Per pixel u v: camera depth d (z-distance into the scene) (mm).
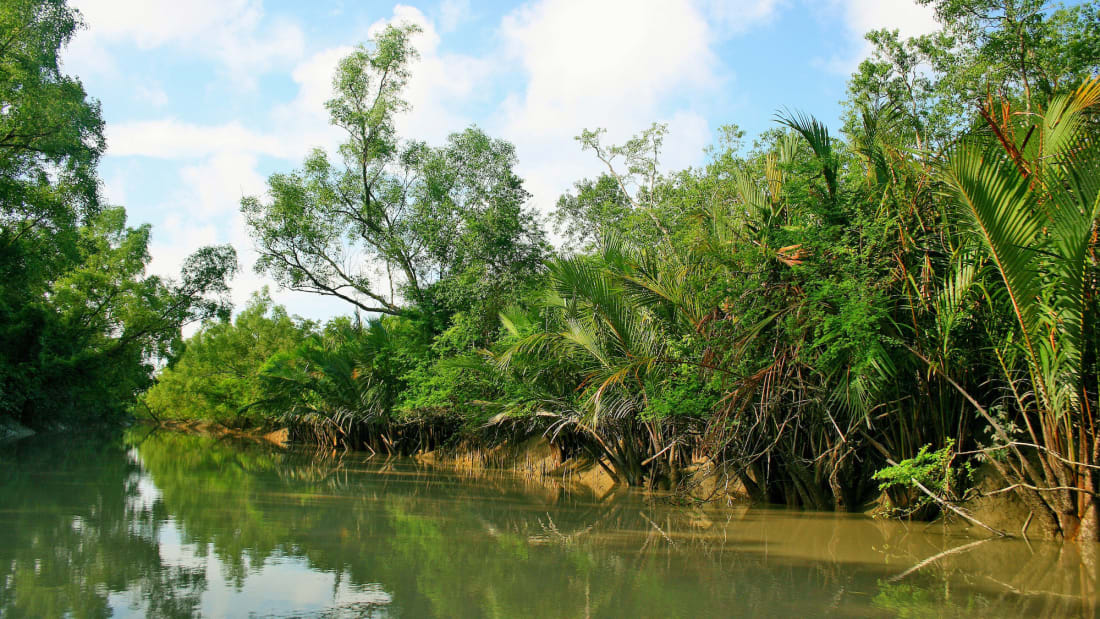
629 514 10039
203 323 35281
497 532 8414
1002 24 11438
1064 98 6734
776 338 8805
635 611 4980
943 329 7477
